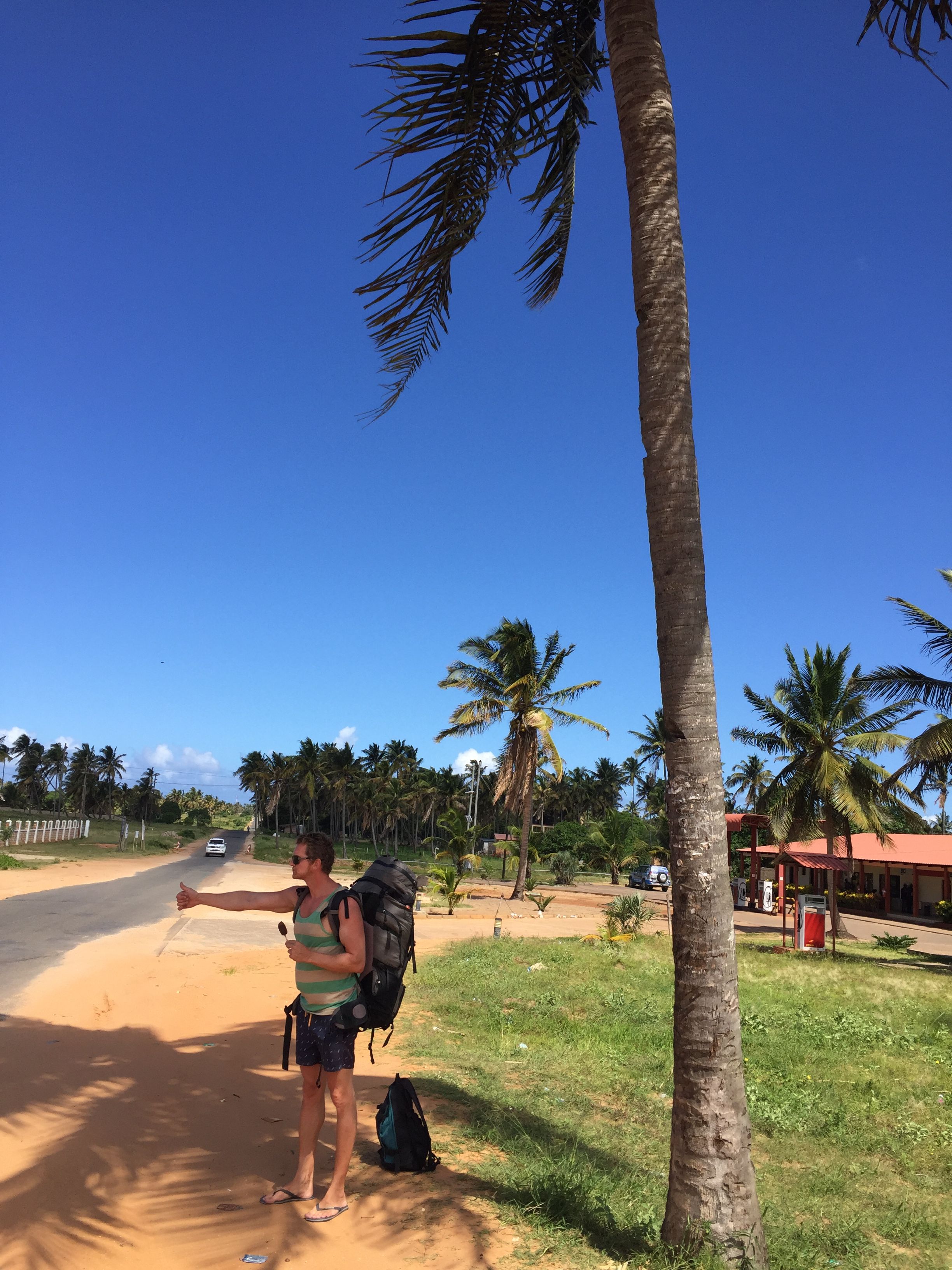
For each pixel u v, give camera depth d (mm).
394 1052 7781
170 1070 6066
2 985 9023
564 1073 7773
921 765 22484
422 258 4906
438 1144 4961
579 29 5258
